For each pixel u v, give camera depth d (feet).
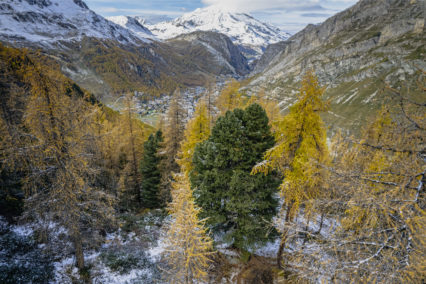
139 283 45.98
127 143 88.89
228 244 53.93
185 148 67.72
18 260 43.60
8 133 38.47
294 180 36.47
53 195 37.60
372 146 17.89
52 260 47.39
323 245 17.35
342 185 17.58
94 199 43.80
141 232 66.80
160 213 80.28
